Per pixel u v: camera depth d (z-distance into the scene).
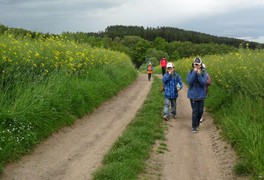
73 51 9.18
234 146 4.87
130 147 4.67
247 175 4.00
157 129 5.88
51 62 7.08
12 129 4.43
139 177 3.95
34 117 4.93
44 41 8.62
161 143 5.21
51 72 6.72
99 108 7.57
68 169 4.12
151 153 4.79
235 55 9.33
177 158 4.72
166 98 6.98
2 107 4.71
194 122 6.05
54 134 5.24
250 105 5.84
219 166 4.47
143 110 7.44
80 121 6.28
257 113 5.49
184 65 18.20
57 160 4.38
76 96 6.67
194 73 5.99
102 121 6.47
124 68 15.00
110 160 4.31
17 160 4.21
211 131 6.05
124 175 3.81
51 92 5.90
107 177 3.78
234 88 7.45
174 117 7.17
